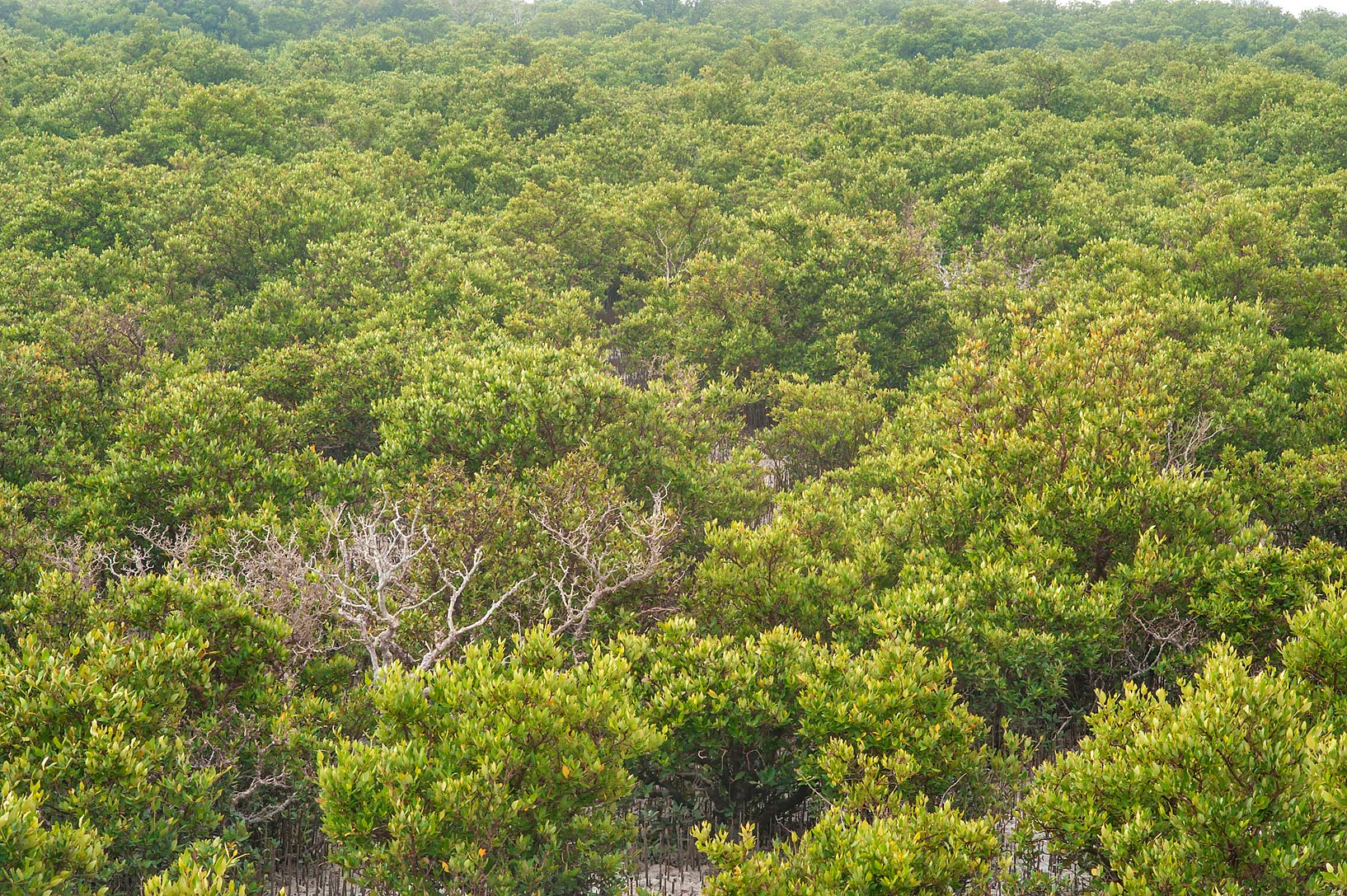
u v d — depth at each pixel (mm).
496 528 20391
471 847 12188
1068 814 12445
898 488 26188
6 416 27984
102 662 14586
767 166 71812
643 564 19234
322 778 12297
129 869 13203
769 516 30203
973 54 134875
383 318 39625
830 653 17797
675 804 17281
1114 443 20953
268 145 73625
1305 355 32750
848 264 44656
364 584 18156
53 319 35594
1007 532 20625
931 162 69500
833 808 13617
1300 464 24891
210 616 16156
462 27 186625
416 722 13656
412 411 26562
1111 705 13844
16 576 21109
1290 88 83500
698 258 46188
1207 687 12656
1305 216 50062
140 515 23672
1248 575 17906
